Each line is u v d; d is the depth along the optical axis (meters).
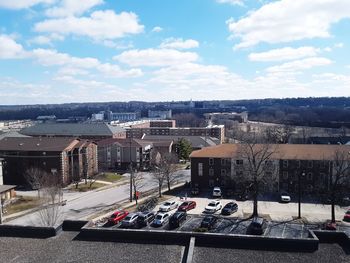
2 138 90.94
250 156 69.56
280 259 17.64
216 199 67.81
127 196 71.44
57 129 135.00
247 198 67.50
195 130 169.75
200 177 76.44
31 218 55.03
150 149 106.94
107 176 90.75
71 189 77.38
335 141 129.88
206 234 19.62
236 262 17.30
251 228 46.47
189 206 60.62
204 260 17.53
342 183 64.62
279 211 59.56
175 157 94.06
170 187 79.31
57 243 19.89
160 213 54.06
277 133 144.50
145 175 94.50
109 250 18.94
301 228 49.53
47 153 79.06
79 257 18.25
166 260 17.78
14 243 19.94
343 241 19.62
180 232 19.97
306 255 18.08
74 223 21.84
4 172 80.44
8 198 66.00
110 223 52.66
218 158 75.06
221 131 168.62
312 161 70.19
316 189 70.06
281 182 72.00
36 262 17.78
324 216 56.66
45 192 63.69
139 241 19.94
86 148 86.50
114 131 134.62
